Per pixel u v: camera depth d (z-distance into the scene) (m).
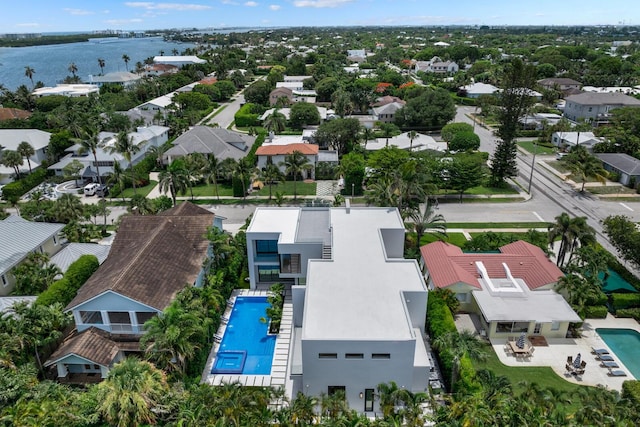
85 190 79.50
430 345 40.47
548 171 89.25
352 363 33.53
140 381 28.59
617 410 28.50
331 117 124.31
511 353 40.59
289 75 199.75
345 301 37.25
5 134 92.69
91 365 38.19
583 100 121.00
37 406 28.94
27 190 81.00
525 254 49.91
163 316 34.31
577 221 47.72
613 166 84.38
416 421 29.28
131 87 169.62
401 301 37.25
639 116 101.25
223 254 51.78
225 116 143.25
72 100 135.00
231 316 46.69
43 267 48.25
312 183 85.81
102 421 30.02
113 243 49.59
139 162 88.81
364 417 29.47
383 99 137.00
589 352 40.59
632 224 50.84
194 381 36.22
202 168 78.44
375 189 61.06
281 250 47.19
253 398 30.80
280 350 41.97
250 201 76.94
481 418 27.42
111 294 38.09
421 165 75.56
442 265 48.25
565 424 27.16
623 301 45.41
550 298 44.09
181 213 55.53
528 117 117.31
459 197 77.62
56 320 36.75
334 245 46.19
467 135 97.31
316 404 30.70
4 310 39.75
